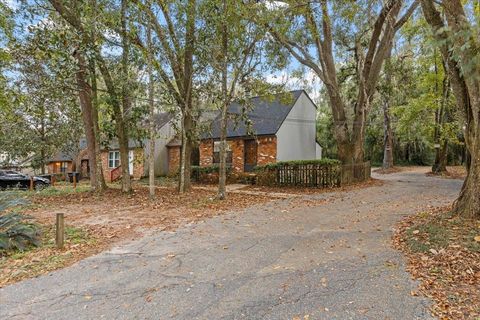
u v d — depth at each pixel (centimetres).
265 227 667
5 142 2170
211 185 1689
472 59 331
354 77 1939
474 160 579
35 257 495
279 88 1386
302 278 391
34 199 1135
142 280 399
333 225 666
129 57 1186
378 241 536
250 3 1008
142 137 1340
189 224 713
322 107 2955
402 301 323
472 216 570
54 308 330
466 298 323
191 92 1329
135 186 1605
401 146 3102
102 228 680
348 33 1599
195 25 1148
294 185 1455
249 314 307
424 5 622
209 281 391
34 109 1208
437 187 1269
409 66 2039
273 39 1174
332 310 310
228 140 2059
